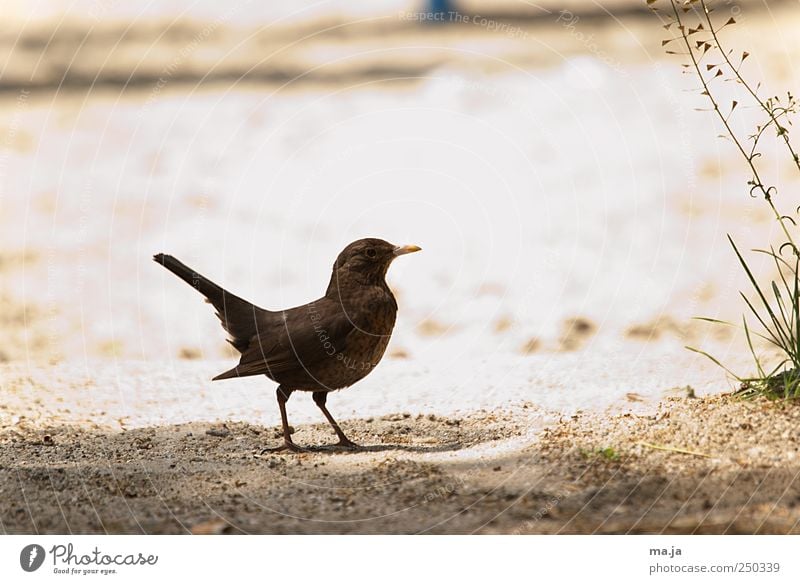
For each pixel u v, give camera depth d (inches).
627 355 445.7
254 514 271.4
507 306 551.2
